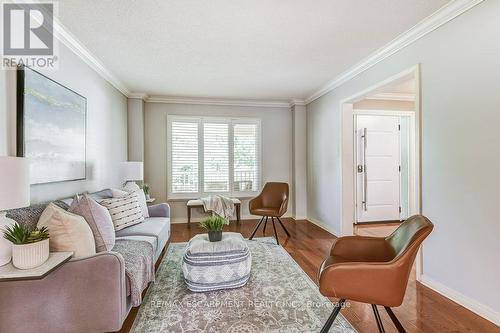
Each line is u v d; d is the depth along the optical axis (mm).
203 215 5051
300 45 2760
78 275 1514
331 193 4219
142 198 3293
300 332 1713
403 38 2547
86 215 1862
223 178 5145
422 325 1790
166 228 3107
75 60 2652
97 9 2070
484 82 1872
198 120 5055
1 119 1753
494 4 1805
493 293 1819
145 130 4867
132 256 1948
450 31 2117
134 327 1769
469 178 1983
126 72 3518
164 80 3887
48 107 2170
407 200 5023
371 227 4613
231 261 2271
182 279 2506
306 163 5223
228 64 3271
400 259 1390
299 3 2023
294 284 2393
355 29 2430
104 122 3443
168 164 4918
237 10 2107
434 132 2275
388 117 4961
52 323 1496
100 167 3299
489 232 1847
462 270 2033
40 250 1404
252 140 5262
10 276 1273
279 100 5211
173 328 1757
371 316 1909
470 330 1739
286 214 5410
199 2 1995
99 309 1531
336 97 4020
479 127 1910
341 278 1438
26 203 1407
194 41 2645
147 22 2273
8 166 1303
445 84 2170
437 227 2254
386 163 4961
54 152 2248
